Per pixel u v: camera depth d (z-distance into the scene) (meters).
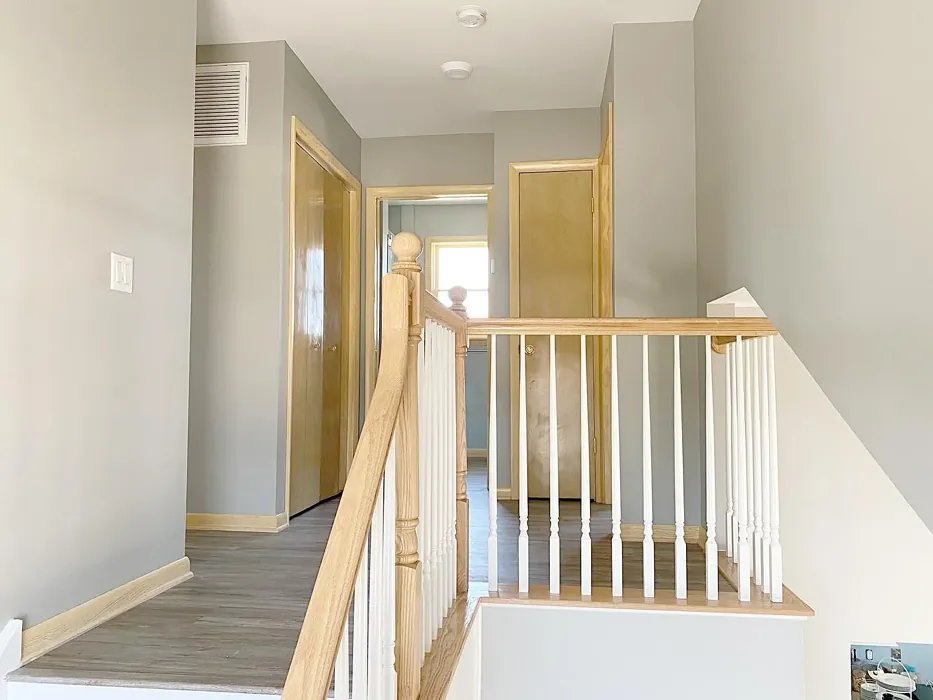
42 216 2.05
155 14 2.64
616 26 3.75
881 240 1.69
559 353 5.01
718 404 3.51
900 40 1.59
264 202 3.89
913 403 1.55
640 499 3.64
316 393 4.59
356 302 5.30
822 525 3.52
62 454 2.12
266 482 3.82
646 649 2.45
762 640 2.40
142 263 2.55
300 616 2.34
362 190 5.44
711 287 3.36
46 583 2.05
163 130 2.69
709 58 3.38
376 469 1.36
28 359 1.99
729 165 3.03
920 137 1.51
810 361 2.14
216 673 1.88
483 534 3.79
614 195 3.74
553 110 4.97
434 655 1.96
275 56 3.92
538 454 5.02
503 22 3.72
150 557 2.58
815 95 2.08
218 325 3.90
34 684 1.87
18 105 1.97
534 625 2.49
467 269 8.09
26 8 2.00
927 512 1.51
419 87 4.55
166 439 2.70
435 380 2.10
